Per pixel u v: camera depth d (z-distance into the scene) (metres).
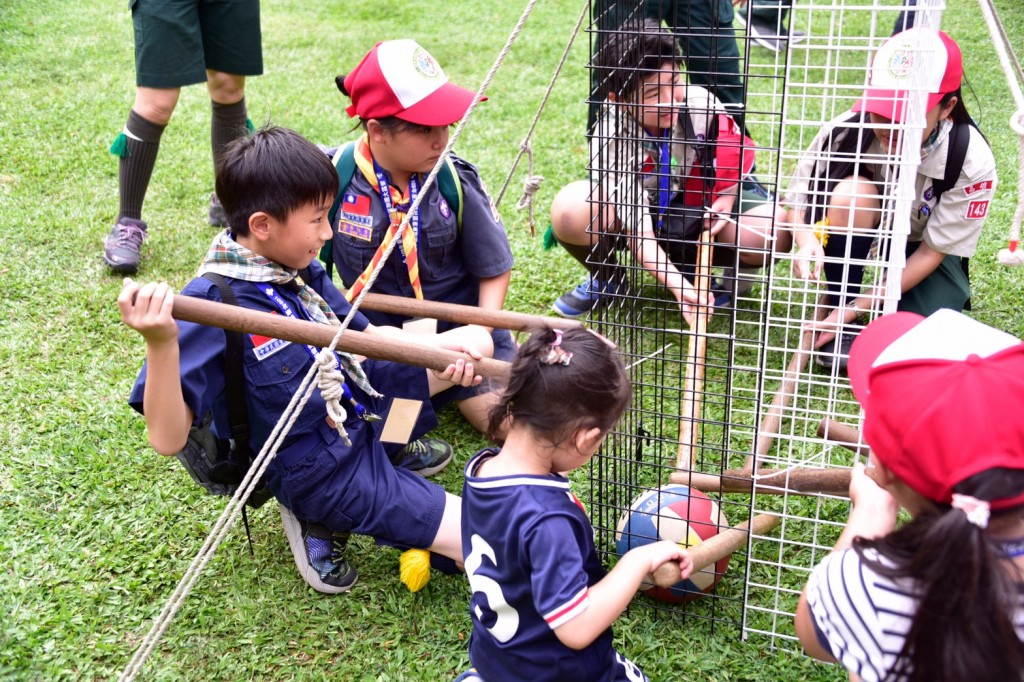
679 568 1.91
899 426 1.36
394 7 8.30
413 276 2.81
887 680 1.37
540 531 1.66
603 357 1.71
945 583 1.25
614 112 2.42
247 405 2.27
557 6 8.36
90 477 2.81
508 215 4.54
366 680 2.19
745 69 1.96
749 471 2.36
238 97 4.23
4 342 3.47
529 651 1.77
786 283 3.95
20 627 2.30
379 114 2.62
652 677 2.19
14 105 5.74
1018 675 1.25
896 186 2.30
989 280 3.88
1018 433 1.29
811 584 1.52
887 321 1.67
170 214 4.50
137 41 3.81
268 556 2.57
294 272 2.35
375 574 2.53
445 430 3.13
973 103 5.52
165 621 1.89
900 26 3.19
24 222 4.33
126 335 3.56
